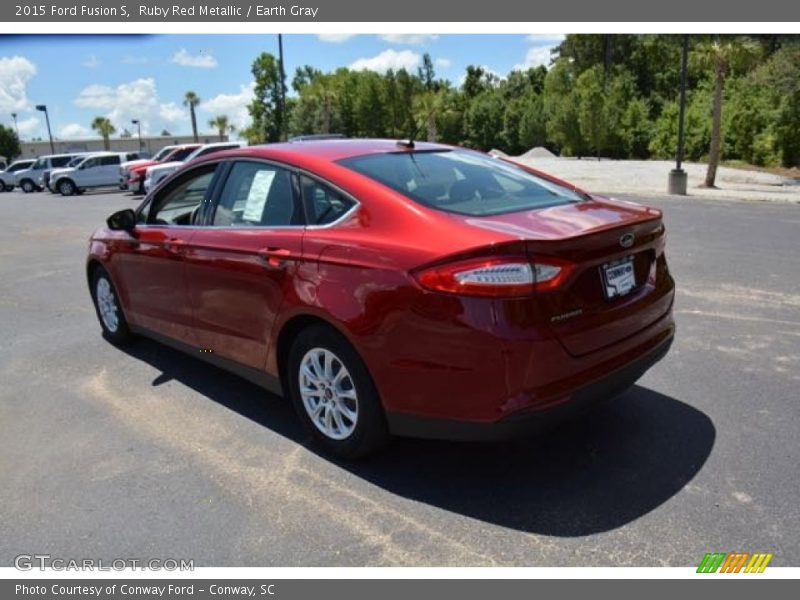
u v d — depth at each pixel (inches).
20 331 243.8
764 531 110.2
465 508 120.4
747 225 454.3
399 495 125.4
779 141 1216.2
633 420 151.3
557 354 111.9
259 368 152.3
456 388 113.5
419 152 154.9
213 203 165.2
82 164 1133.1
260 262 143.1
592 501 120.8
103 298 220.2
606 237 118.7
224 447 146.8
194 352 176.9
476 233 113.9
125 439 152.2
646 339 132.4
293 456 141.7
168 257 173.6
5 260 412.5
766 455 133.9
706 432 144.5
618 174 1149.7
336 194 134.8
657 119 1830.7
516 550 108.3
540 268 109.8
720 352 193.9
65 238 510.9
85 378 191.6
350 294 124.2
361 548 110.4
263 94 2480.3
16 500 128.0
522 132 2267.5
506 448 141.3
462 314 110.3
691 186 867.4
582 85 1846.7
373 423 128.5
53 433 156.6
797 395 161.9
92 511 123.5
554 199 143.3
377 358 121.4
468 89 3208.7
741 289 266.4
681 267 311.1
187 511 122.3
